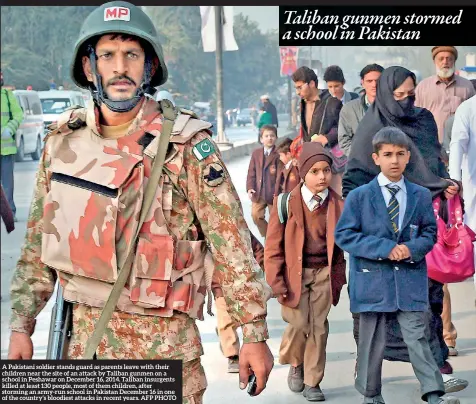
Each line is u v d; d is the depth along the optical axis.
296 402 5.01
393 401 4.99
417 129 5.39
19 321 2.99
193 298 2.85
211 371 5.52
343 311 6.67
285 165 6.78
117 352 2.82
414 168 5.34
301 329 4.99
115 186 2.80
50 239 2.84
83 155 2.85
